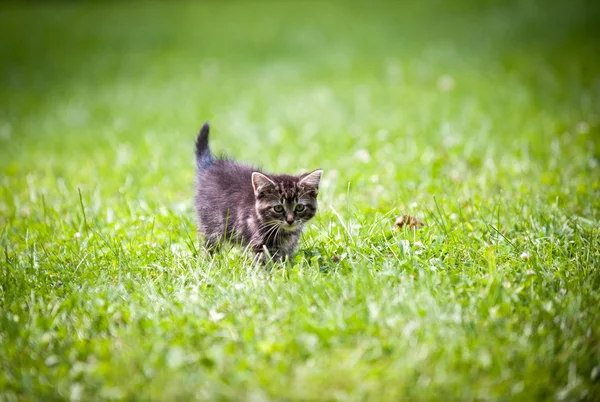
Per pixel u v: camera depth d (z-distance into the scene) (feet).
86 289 19.56
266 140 39.86
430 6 86.69
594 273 19.13
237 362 15.43
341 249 21.70
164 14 92.58
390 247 20.99
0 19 93.45
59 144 42.22
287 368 15.11
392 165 31.24
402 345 15.48
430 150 33.65
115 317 17.61
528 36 67.77
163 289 19.38
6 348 16.35
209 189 24.62
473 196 26.50
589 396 14.79
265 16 87.56
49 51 74.59
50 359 15.84
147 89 57.47
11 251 23.50
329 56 66.33
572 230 22.44
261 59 67.15
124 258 21.43
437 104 45.57
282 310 17.29
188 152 37.76
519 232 22.91
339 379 14.71
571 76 50.31
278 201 22.26
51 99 55.88
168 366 15.20
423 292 17.56
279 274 19.98
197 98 52.90
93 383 14.96
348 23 81.05
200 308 17.84
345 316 16.79
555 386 14.90
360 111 45.65
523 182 28.04
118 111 50.52
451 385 14.44
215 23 85.05
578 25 70.33
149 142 40.01
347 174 30.66
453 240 21.76
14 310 18.31
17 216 27.63
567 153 32.50
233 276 20.02
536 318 16.87
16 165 36.73
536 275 19.01
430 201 26.05
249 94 53.31
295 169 32.58
